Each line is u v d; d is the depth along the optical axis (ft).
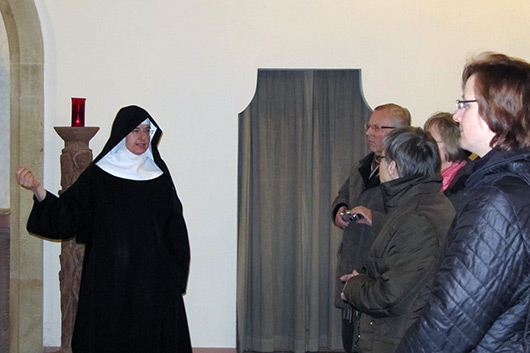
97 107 11.73
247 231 12.39
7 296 11.54
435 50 11.58
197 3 11.60
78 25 11.62
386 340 6.21
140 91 11.73
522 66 4.39
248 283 12.62
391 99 11.68
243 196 12.23
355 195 9.49
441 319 4.13
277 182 12.42
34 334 11.81
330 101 12.34
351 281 6.69
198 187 11.85
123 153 9.82
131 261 9.39
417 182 6.50
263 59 11.66
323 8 11.58
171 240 9.91
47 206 9.11
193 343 12.00
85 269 9.41
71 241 10.91
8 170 11.48
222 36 11.64
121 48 11.66
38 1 11.48
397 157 6.54
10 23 11.26
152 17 11.62
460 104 4.58
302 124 12.28
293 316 12.51
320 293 12.66
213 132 11.78
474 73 4.52
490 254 4.01
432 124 9.02
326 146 12.48
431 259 6.01
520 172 4.14
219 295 11.95
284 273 12.59
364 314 6.73
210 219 11.89
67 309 11.04
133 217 9.52
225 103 11.73
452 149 8.79
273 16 11.59
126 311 9.36
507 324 4.12
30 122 11.60
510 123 4.25
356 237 8.82
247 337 12.69
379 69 11.64
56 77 11.66
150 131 10.12
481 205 4.10
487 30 11.53
